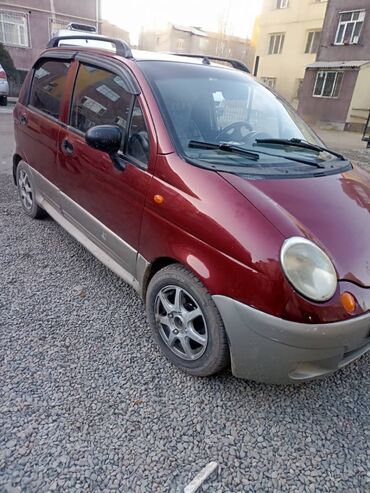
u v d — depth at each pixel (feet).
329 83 73.82
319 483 5.71
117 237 8.68
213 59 11.43
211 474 5.68
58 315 8.86
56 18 64.49
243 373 6.63
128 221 8.14
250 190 6.52
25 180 13.66
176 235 6.93
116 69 8.92
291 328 5.77
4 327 8.30
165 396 6.95
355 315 5.91
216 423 6.51
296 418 6.75
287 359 6.07
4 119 36.42
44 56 12.59
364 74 68.54
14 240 12.26
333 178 7.88
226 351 6.70
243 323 6.14
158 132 7.49
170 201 6.98
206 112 8.43
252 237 5.95
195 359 7.20
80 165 9.56
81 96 9.96
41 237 12.62
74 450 5.82
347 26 71.77
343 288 5.90
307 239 5.95
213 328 6.65
